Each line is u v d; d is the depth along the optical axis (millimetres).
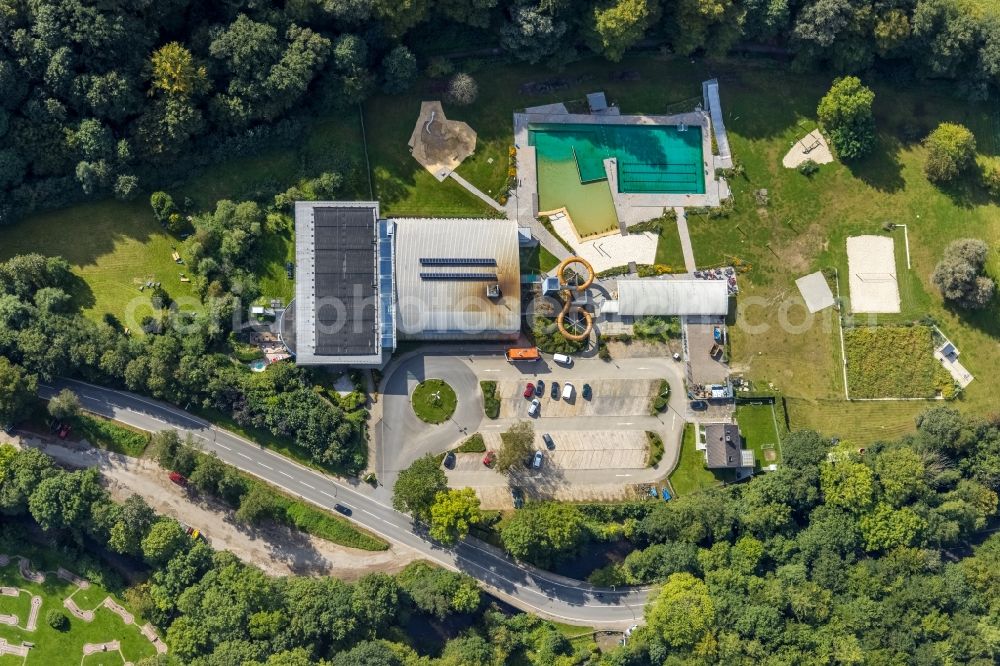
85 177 124312
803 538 130750
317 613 119688
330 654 120438
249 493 126125
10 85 119750
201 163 130250
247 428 129125
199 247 126875
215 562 122750
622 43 134250
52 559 123375
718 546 129875
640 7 130000
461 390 133375
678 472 135750
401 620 125188
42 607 122375
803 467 132375
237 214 128250
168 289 129500
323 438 127688
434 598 123250
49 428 125750
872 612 126500
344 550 129500
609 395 135875
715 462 133250
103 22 119062
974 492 133250
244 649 116375
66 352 123062
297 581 123125
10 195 125062
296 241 127812
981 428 135250
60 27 119500
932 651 124688
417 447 131875
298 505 129000
